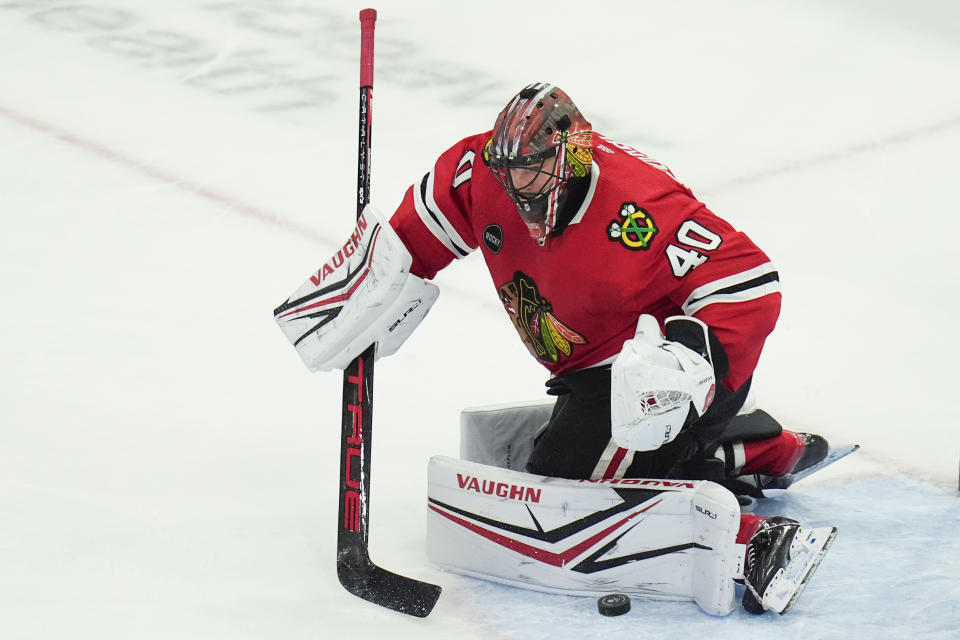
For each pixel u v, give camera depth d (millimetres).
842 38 30766
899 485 12633
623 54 28906
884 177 22812
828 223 20719
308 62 26875
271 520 11688
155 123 23344
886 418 14328
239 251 18609
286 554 11039
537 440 11961
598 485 10266
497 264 10953
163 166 21578
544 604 10289
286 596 10273
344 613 10016
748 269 9992
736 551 9984
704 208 10172
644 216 10000
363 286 10633
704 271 9945
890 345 16422
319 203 20469
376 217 10539
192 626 9711
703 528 9938
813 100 26750
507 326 16719
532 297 10836
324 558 10992
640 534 10180
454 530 10805
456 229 11289
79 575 10445
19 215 19406
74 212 19625
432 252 11492
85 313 16344
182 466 12711
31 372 14594
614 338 10562
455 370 15414
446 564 10914
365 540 10344
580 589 10398
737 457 11617
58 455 12727
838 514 11953
